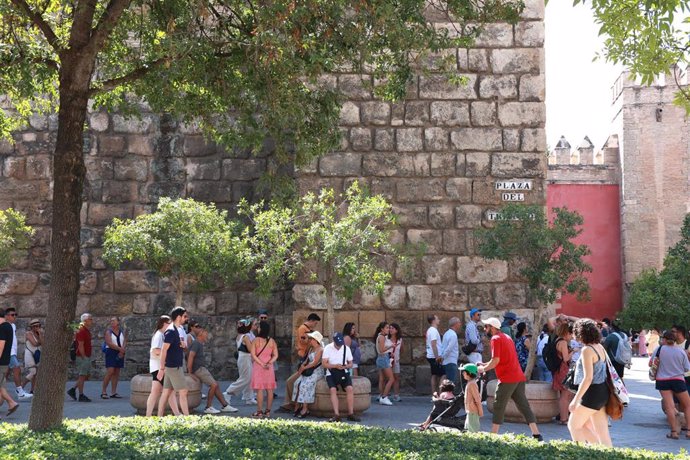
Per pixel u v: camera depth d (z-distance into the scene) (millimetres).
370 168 18438
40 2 11750
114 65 12531
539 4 18703
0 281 20422
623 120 48875
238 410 14992
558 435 12727
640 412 16484
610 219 48594
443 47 11922
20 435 9039
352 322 17891
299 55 10758
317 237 15281
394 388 17312
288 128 11898
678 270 34188
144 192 20875
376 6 10375
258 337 14219
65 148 9531
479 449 8789
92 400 16594
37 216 20703
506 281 18188
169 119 21031
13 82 11367
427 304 18172
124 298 20422
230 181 20938
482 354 17516
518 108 18531
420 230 18359
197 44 10555
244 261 16047
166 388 12703
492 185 18422
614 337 17328
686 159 48156
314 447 8695
